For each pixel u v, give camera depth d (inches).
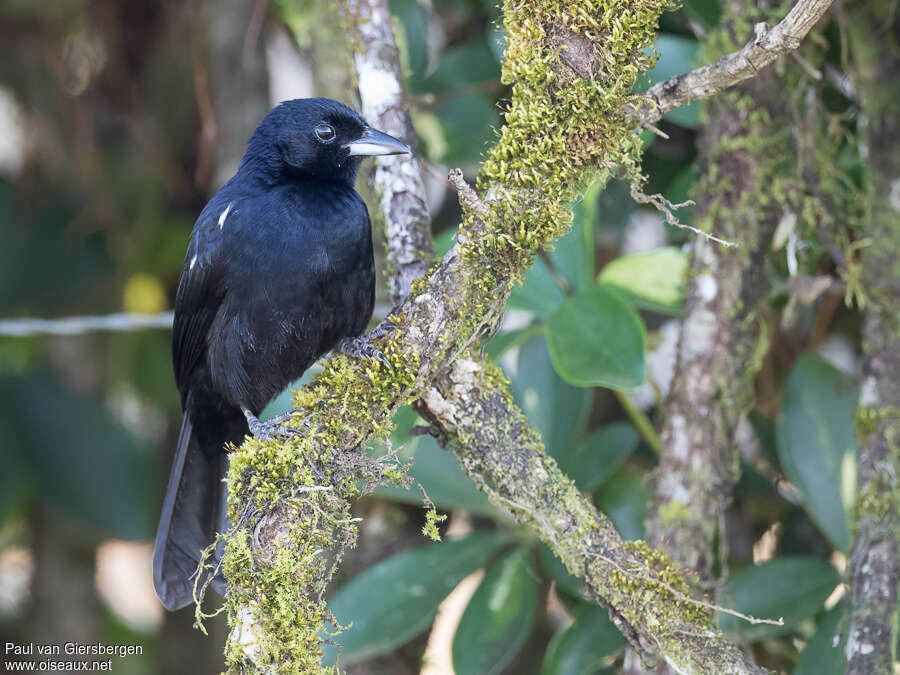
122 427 447.2
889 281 291.0
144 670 463.2
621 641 298.7
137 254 460.4
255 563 223.5
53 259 457.4
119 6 447.2
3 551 455.2
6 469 433.4
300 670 220.5
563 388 330.0
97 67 452.8
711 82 221.0
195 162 469.1
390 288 280.5
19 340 448.8
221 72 430.9
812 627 335.0
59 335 454.0
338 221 305.9
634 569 240.5
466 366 248.8
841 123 339.9
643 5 226.1
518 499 249.8
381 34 291.6
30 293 455.5
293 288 303.9
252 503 229.9
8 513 430.9
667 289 299.9
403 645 376.5
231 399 322.0
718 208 291.3
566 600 346.6
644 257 305.0
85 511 436.8
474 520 391.2
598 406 403.5
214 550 319.3
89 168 452.1
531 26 228.2
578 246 304.7
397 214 280.5
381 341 242.2
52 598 459.8
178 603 316.2
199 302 315.9
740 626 294.7
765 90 291.6
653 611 238.2
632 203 374.0
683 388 286.8
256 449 233.8
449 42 402.6
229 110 431.5
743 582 301.6
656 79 312.5
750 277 290.0
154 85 455.8
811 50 300.5
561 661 299.3
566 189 232.5
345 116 313.0
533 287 300.4
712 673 234.2
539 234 231.6
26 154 458.9
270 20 426.3
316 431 234.2
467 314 236.1
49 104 455.2
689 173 330.0
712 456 283.3
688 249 304.8
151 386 455.5
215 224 311.6
